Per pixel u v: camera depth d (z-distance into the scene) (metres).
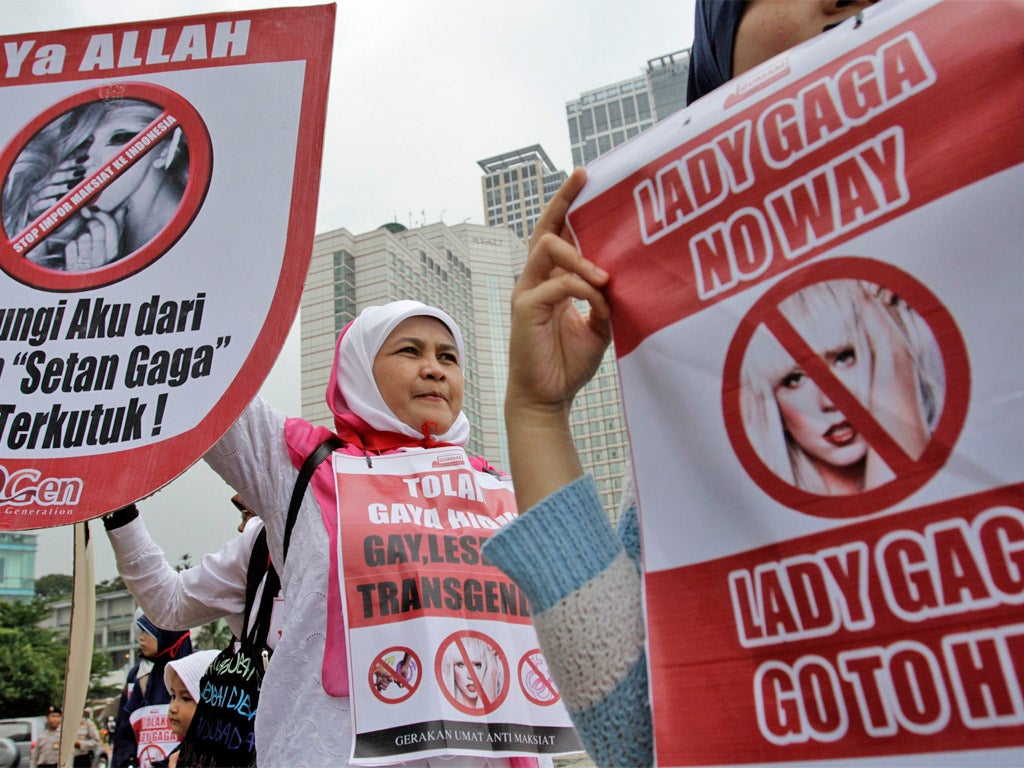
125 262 2.00
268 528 2.11
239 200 2.02
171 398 1.86
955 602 0.82
